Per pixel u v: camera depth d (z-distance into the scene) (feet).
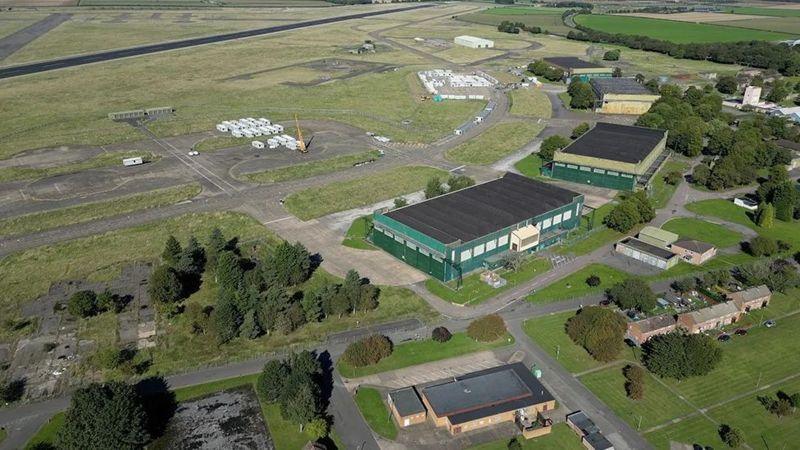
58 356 331.98
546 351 340.39
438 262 408.46
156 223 496.64
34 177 592.19
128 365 317.42
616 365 329.93
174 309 371.35
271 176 601.21
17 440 272.10
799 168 651.66
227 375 317.83
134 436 261.03
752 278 401.49
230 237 472.85
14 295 391.04
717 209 540.11
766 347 345.51
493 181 517.96
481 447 274.16
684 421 289.12
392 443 274.98
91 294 370.12
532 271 426.92
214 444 271.28
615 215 484.74
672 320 354.95
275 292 368.27
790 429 284.00
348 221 504.02
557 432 283.18
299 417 275.59
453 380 315.37
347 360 325.01
